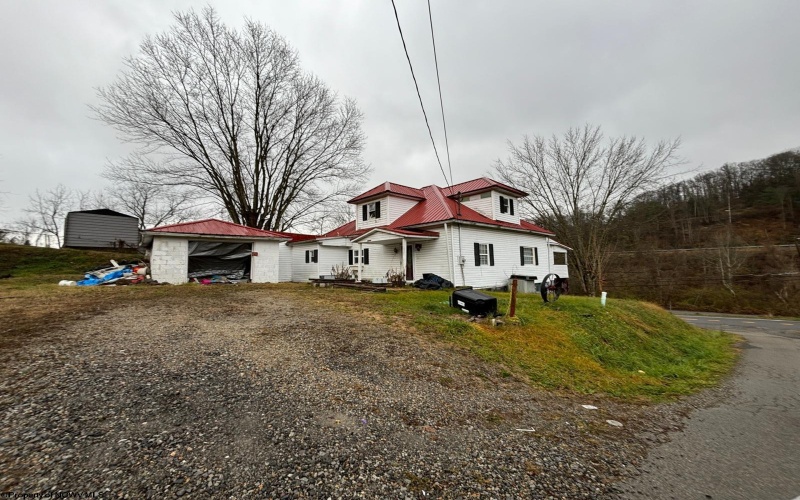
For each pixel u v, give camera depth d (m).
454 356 5.49
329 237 19.47
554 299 10.79
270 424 2.91
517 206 18.88
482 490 2.26
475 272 15.42
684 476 2.60
